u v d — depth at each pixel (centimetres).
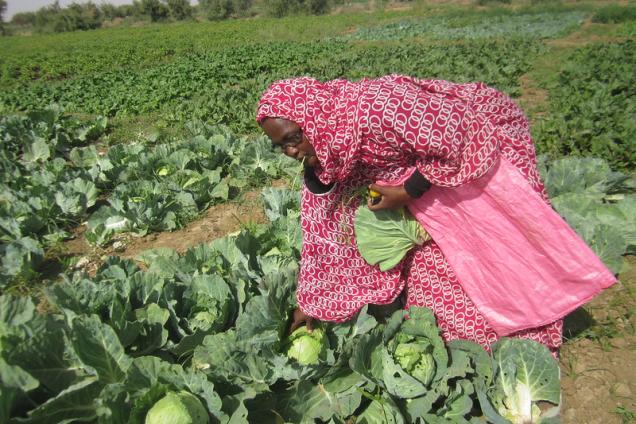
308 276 315
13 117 978
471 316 309
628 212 442
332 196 288
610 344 344
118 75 1944
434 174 249
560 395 281
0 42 5094
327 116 247
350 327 328
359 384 295
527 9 4194
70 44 4084
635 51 1622
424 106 232
